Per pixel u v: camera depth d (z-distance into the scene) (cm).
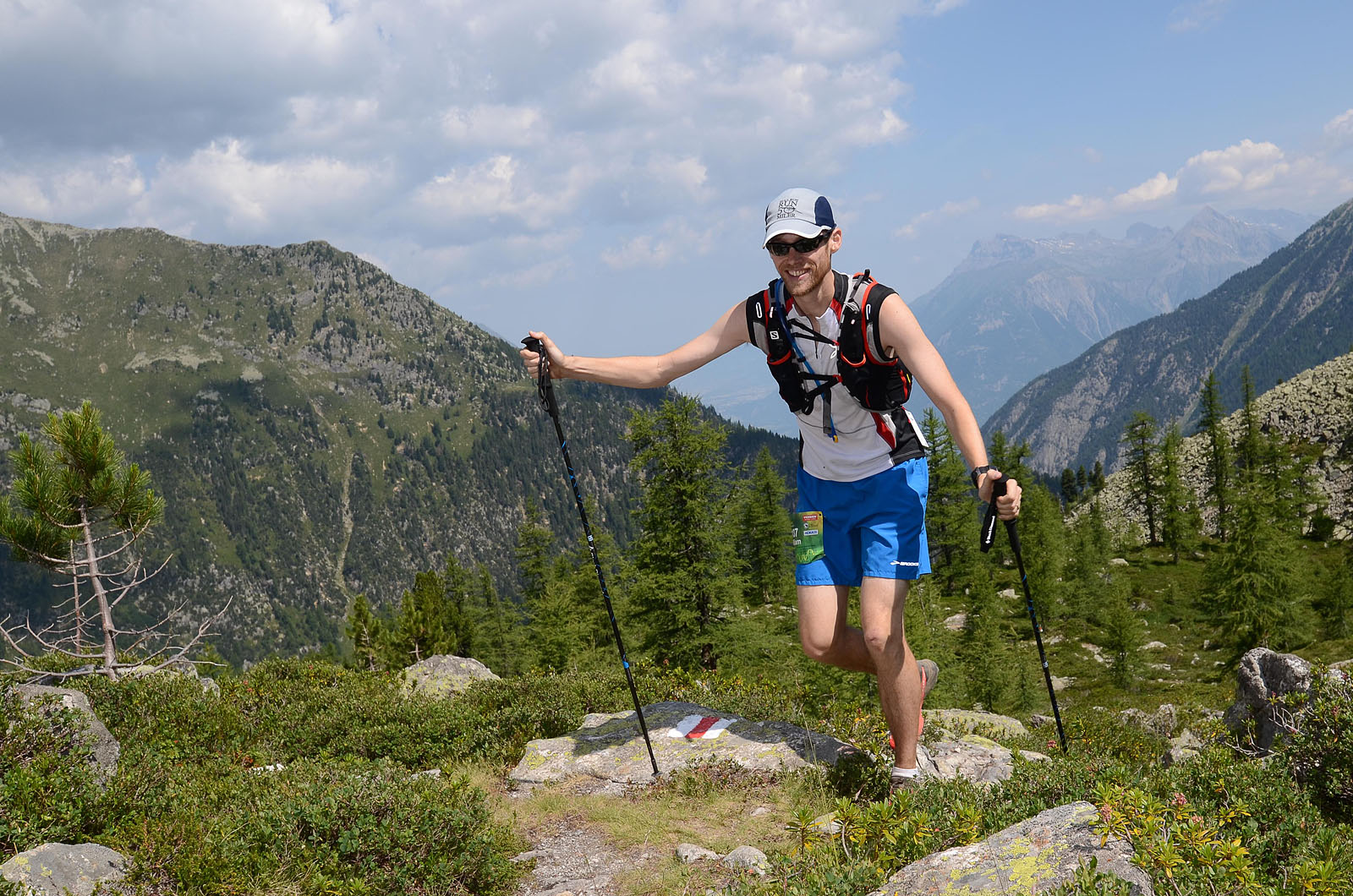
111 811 515
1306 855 314
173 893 438
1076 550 7638
